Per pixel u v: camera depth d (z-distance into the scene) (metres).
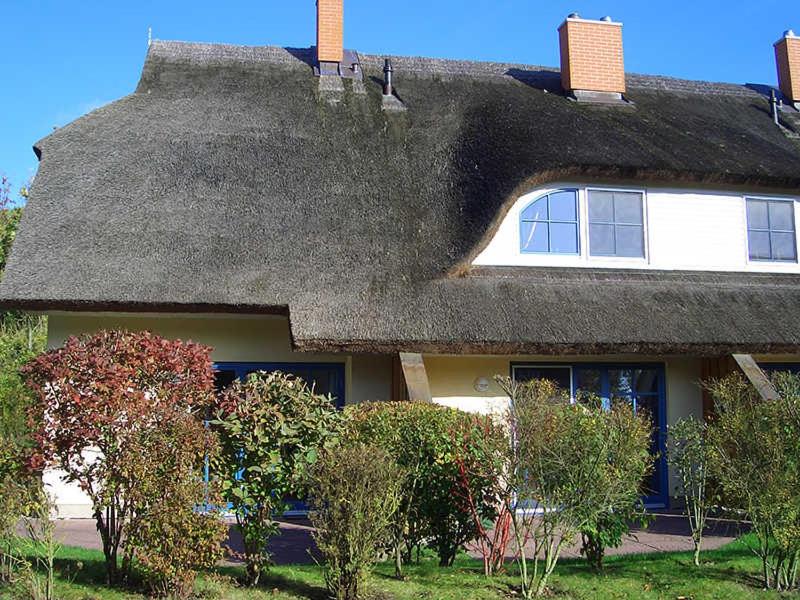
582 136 14.45
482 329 11.49
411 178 14.10
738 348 12.42
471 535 8.12
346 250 12.36
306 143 14.55
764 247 14.94
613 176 13.95
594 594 7.26
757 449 7.99
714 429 8.84
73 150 13.38
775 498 7.60
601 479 7.48
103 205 12.36
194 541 6.45
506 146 14.02
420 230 13.07
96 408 6.32
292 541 10.61
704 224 14.60
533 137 14.17
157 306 11.23
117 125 14.17
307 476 6.84
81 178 12.78
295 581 7.38
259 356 13.06
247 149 14.06
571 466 7.40
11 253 11.33
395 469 7.10
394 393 12.55
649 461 9.51
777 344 12.54
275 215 12.75
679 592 7.43
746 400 10.52
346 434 7.75
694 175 14.15
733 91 19.67
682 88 19.39
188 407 6.86
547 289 12.83
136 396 6.47
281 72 17.02
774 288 14.14
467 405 12.92
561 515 7.37
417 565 8.28
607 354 12.13
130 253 11.66
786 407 8.34
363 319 11.28
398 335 11.18
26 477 6.53
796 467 7.84
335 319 11.21
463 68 18.58
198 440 6.49
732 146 15.45
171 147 13.77
